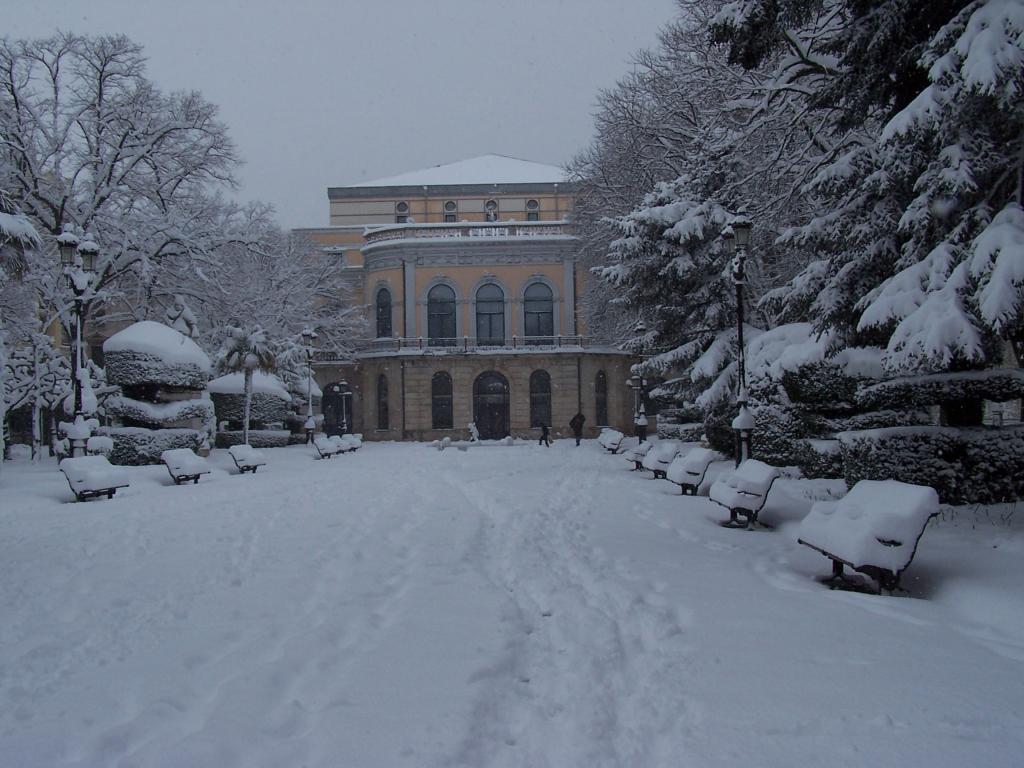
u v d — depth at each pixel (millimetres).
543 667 5238
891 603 6773
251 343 32625
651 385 55250
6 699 4684
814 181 13023
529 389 54188
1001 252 8859
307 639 5727
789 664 5145
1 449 21562
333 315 56062
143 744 4008
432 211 64875
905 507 7145
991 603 6527
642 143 32375
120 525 12180
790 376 16453
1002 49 8664
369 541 10148
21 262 18562
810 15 12750
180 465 19484
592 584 7535
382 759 3758
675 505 13695
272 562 8820
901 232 10945
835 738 4008
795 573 8148
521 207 64812
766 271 26109
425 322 54844
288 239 53344
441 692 4617
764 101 18219
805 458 16484
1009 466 11023
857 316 12500
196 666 5238
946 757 3787
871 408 16516
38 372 29688
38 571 8711
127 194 34312
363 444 50125
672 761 3775
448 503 14445
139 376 25859
